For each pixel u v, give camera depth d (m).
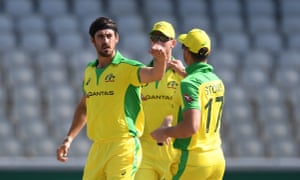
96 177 24.48
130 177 24.11
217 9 65.50
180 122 22.62
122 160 23.92
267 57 62.84
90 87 24.30
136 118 24.33
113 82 23.88
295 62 63.00
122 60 24.03
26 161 44.59
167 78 28.00
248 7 66.19
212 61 61.31
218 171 23.67
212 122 23.31
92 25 24.09
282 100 59.66
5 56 58.84
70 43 60.62
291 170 45.00
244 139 56.47
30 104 56.22
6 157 52.38
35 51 59.72
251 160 46.75
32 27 61.19
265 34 64.62
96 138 24.30
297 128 58.19
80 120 26.41
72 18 62.38
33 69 58.28
